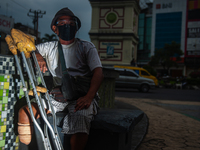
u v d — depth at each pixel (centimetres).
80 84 170
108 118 167
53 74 180
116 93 1312
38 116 171
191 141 284
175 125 380
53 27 179
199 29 5956
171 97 1220
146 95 1270
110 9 3978
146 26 6806
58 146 149
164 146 259
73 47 174
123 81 1448
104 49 4019
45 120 147
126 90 1639
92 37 4012
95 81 164
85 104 154
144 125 357
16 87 175
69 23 170
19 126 169
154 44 6444
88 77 175
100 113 186
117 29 3950
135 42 4284
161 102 864
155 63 4925
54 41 183
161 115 485
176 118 454
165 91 1781
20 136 171
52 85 195
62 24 170
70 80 168
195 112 632
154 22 6462
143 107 615
